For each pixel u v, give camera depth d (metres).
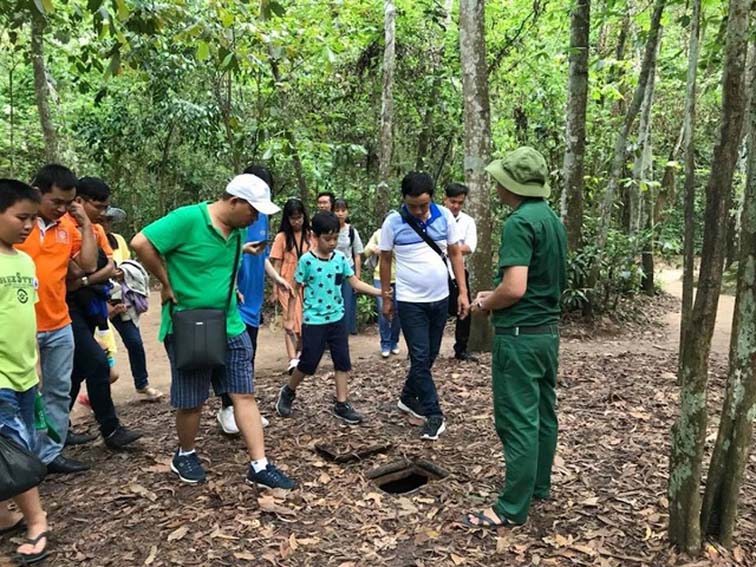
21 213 2.83
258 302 4.63
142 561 2.80
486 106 6.40
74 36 6.00
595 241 8.79
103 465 3.82
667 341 8.03
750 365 2.67
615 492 3.36
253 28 5.33
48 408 3.53
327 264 4.34
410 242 4.21
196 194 12.70
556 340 3.07
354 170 11.28
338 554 2.84
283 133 8.88
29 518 2.89
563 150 10.92
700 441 2.71
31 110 11.68
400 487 3.80
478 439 4.13
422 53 10.55
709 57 6.11
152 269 3.28
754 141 2.56
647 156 10.77
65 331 3.54
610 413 4.59
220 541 2.94
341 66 10.42
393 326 6.68
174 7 4.69
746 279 2.64
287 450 3.95
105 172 12.39
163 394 5.41
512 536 2.97
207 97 10.25
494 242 10.17
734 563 2.72
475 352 6.63
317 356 4.37
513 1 10.50
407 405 4.58
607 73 10.98
